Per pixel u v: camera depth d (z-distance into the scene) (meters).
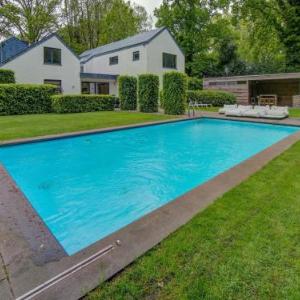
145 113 15.23
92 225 3.53
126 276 1.98
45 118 12.38
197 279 1.95
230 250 2.28
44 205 4.18
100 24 33.75
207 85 23.23
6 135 8.19
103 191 4.78
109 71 24.78
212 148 8.10
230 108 14.77
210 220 2.79
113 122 11.16
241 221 2.77
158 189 4.88
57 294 1.80
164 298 1.78
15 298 1.76
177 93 14.52
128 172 5.89
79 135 8.72
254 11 22.77
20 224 2.80
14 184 4.05
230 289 1.86
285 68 24.09
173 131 11.09
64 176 5.62
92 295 1.80
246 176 4.23
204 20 28.05
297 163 4.95
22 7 26.48
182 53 24.22
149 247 2.33
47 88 15.30
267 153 5.78
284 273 2.01
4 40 23.62
